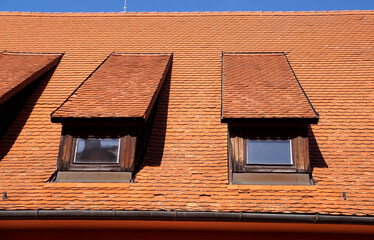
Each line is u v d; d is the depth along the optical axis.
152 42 10.51
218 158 6.92
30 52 10.21
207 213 5.96
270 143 6.76
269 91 7.40
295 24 10.94
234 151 6.73
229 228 6.23
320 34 10.48
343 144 7.13
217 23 11.16
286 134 6.77
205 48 10.14
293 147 6.70
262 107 6.88
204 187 6.39
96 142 6.82
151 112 7.69
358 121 7.60
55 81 9.01
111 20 11.59
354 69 9.13
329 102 8.14
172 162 6.88
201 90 8.57
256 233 6.32
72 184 6.48
